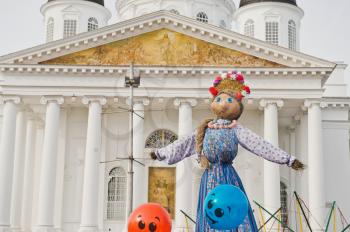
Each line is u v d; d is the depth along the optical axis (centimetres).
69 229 4153
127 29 3928
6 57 3888
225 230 820
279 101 3878
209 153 852
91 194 3812
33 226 4219
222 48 3941
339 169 4409
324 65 3866
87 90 3912
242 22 5294
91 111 3903
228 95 870
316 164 3819
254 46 3894
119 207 4275
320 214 3759
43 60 3928
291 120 4319
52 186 3847
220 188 788
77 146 4281
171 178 4231
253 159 4175
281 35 5141
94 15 5309
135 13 5619
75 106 4225
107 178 4288
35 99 4016
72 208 4194
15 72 3928
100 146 4031
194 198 3975
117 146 4259
